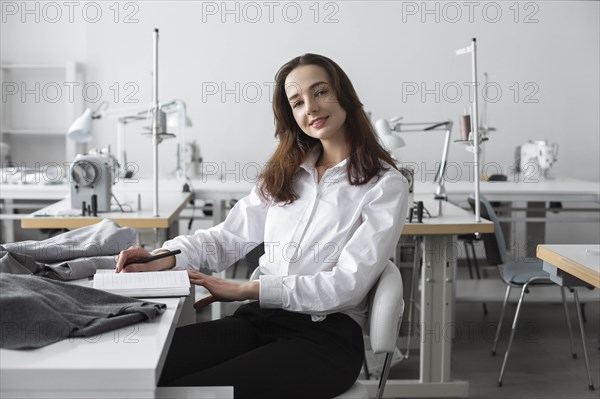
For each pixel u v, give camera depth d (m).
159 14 5.90
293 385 1.58
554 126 5.89
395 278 1.71
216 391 1.30
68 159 6.00
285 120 1.94
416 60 5.89
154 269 1.81
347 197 1.83
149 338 1.27
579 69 5.86
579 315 3.11
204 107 5.96
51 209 3.25
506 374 3.27
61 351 1.20
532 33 5.83
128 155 5.94
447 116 5.91
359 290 1.68
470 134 2.97
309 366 1.61
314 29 5.89
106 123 5.95
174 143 5.90
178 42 5.91
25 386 1.12
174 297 1.56
